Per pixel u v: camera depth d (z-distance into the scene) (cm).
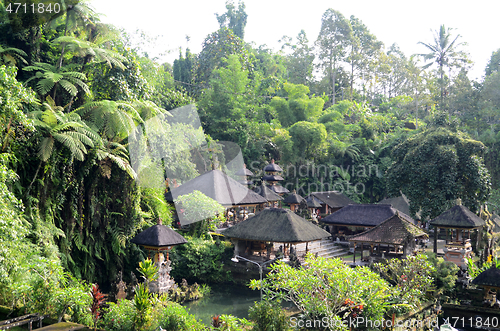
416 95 4822
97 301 859
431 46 4797
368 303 1122
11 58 1366
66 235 1334
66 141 1156
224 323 973
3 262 888
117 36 1717
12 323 747
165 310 1023
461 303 1498
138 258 1587
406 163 2686
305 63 5106
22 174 1184
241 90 3059
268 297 1130
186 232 1830
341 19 4925
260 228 1823
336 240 2317
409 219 2359
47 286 903
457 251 1812
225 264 1798
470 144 2567
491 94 4319
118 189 1516
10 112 1002
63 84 1314
